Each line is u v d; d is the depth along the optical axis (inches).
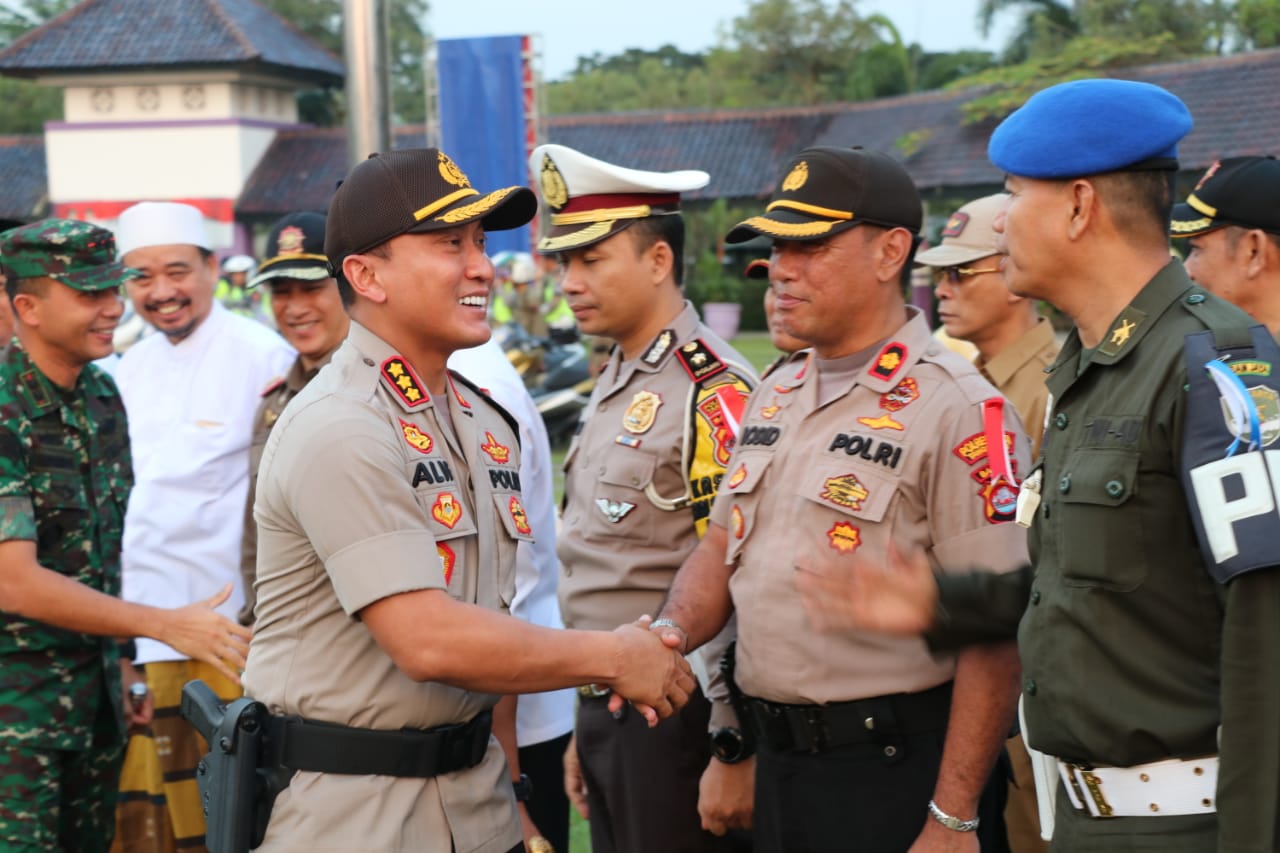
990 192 805.9
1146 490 80.2
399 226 93.7
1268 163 128.6
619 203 126.3
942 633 88.7
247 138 1043.3
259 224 1063.6
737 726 117.6
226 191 1036.5
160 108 1039.6
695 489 121.5
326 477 89.4
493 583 98.9
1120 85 84.7
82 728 133.1
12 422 129.8
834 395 107.7
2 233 139.9
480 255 97.7
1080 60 808.3
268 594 94.9
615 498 125.6
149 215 163.5
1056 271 86.7
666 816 124.5
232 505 165.2
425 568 89.4
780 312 108.6
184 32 1034.1
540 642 91.8
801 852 106.5
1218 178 130.1
